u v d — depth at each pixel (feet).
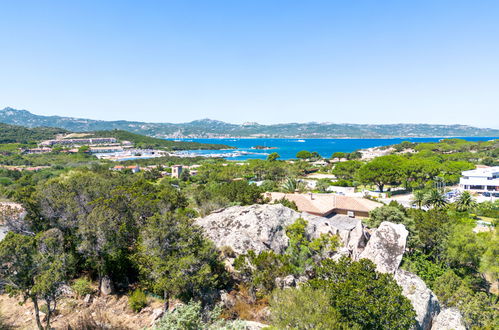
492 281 137.49
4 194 227.61
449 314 95.86
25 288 72.38
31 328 79.36
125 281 101.60
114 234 97.86
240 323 69.67
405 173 345.31
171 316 67.67
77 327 80.33
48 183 144.05
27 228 112.98
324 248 115.96
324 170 563.07
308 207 198.49
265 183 330.34
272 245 117.70
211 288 90.94
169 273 84.99
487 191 330.13
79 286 95.14
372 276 82.99
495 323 96.63
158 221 94.48
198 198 193.88
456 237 136.05
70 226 109.91
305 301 69.97
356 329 69.41
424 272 124.47
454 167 408.67
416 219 161.27
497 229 144.15
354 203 205.36
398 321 73.56
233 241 112.27
